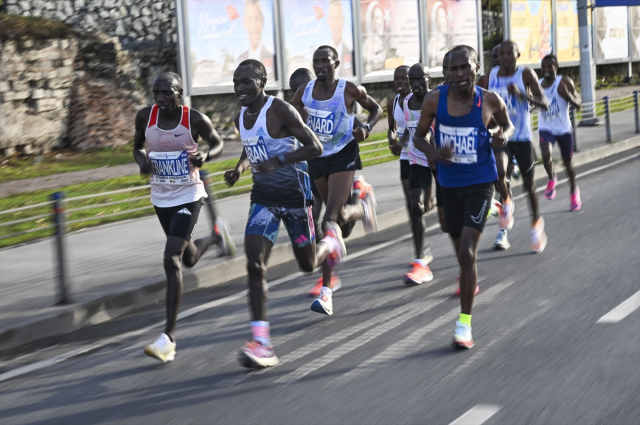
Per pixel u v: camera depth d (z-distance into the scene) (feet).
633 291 56.34
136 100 163.32
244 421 37.04
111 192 81.00
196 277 66.28
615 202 95.66
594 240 74.84
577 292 56.95
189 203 49.29
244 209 98.48
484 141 46.03
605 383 39.32
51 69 149.89
